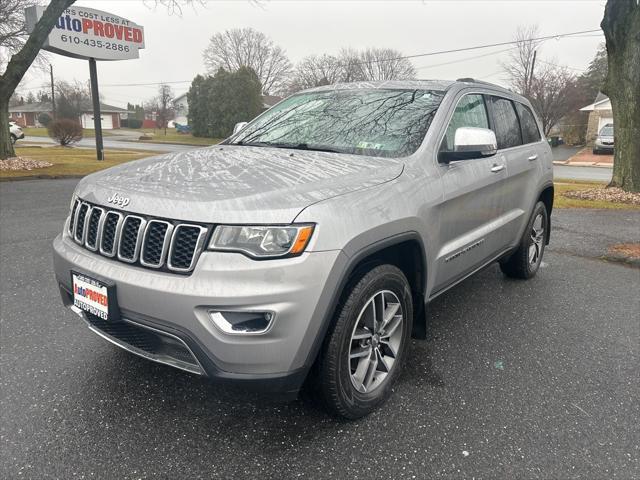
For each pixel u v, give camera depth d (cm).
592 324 396
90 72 1798
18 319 375
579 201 1052
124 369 308
